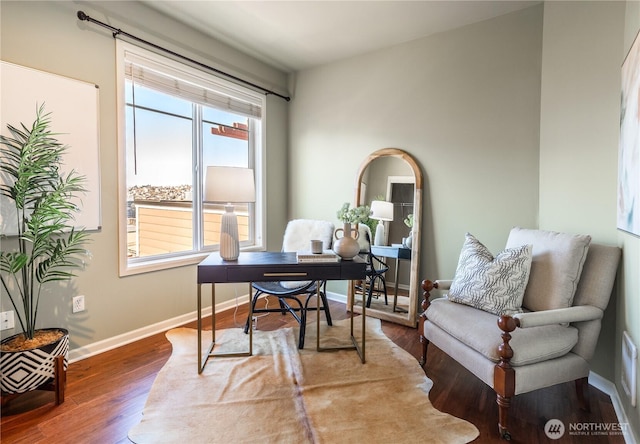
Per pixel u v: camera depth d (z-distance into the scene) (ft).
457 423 5.41
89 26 7.41
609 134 6.24
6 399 5.75
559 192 7.34
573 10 6.98
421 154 10.11
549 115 7.60
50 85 6.81
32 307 6.16
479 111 9.10
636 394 4.91
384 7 8.43
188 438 5.01
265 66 12.04
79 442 4.93
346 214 7.64
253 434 5.09
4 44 6.25
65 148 6.98
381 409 5.73
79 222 7.33
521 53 8.44
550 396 6.24
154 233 9.36
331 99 11.96
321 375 6.80
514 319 5.08
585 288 5.95
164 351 7.86
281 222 13.11
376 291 10.64
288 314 10.47
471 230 9.33
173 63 9.10
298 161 12.95
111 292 8.03
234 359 7.45
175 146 9.77
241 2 8.27
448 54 9.56
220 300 10.82
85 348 7.61
